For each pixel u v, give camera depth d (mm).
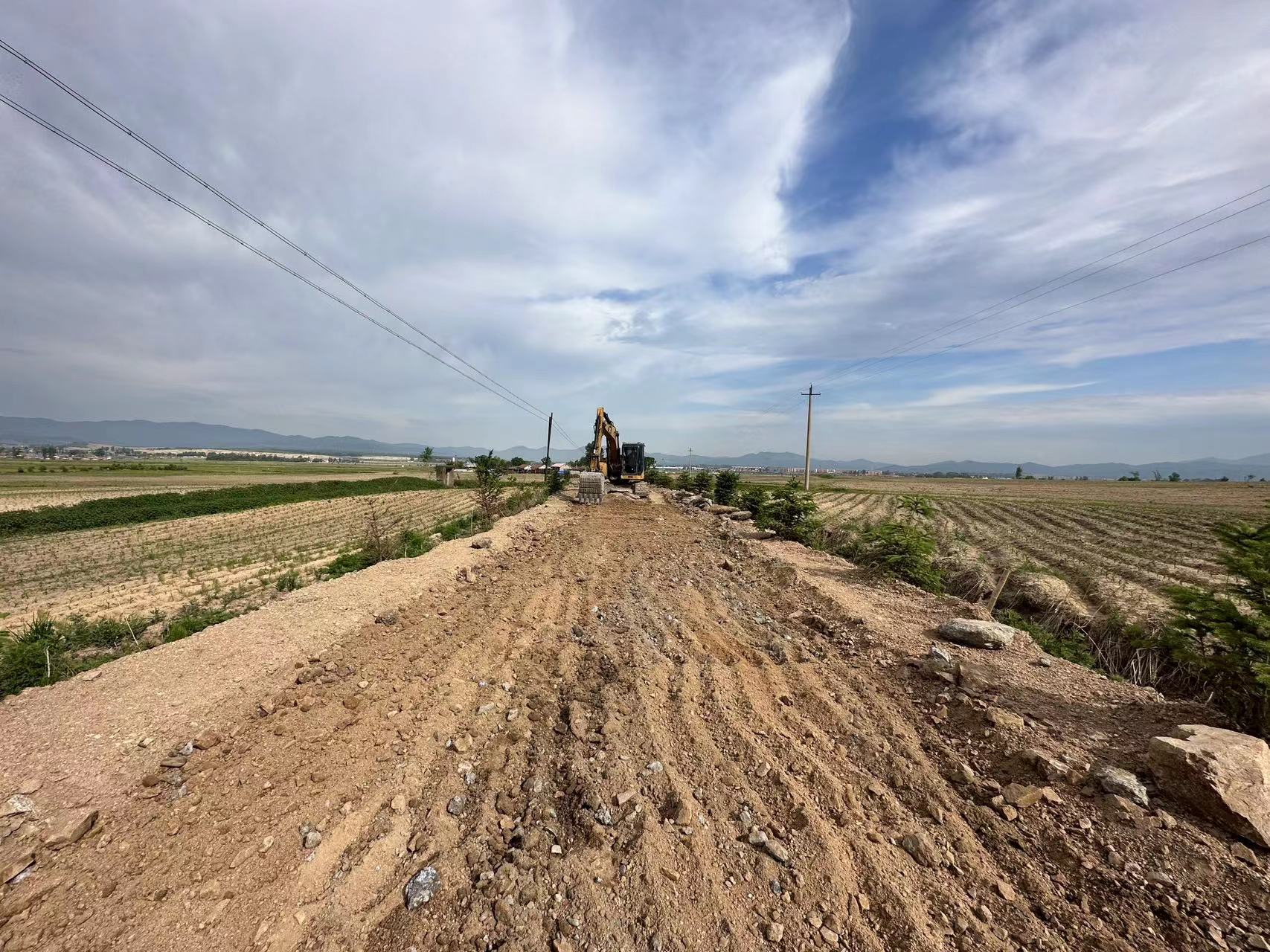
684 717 4656
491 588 9070
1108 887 2773
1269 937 2398
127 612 11406
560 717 4688
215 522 28188
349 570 10719
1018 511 31422
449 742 4262
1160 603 9922
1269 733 4043
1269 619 4453
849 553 12164
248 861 2943
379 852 3064
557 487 32875
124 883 2756
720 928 2607
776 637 6766
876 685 5289
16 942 2391
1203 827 3000
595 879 2891
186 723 4133
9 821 2992
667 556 11961
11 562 18891
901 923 2635
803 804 3514
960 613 7199
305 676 5102
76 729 3916
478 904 2719
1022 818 3330
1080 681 4930
